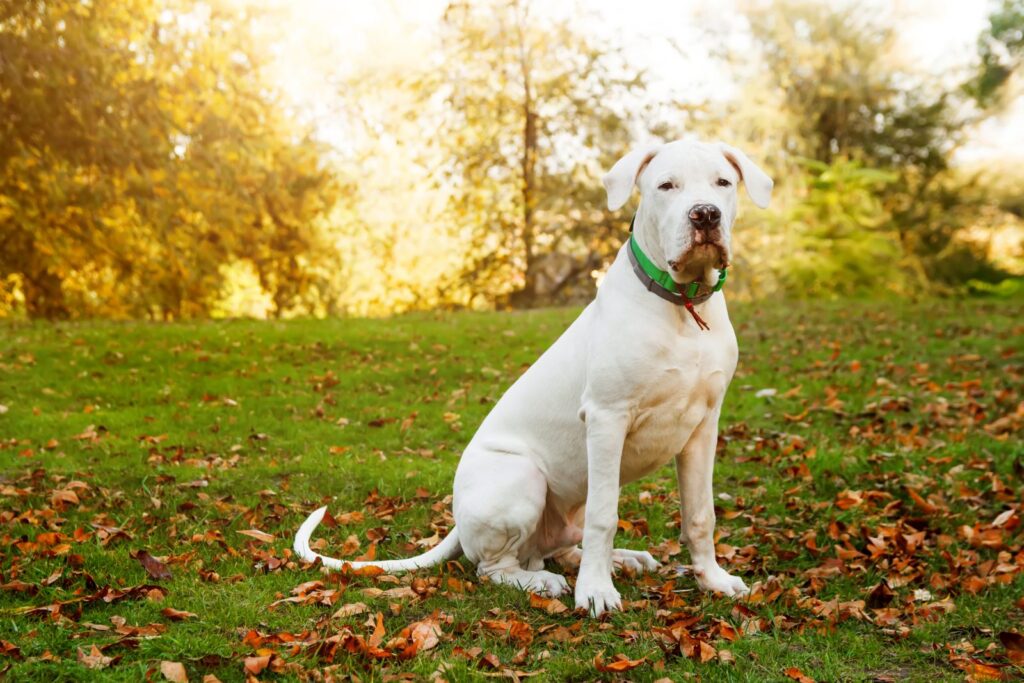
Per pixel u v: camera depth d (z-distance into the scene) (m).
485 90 19.33
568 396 3.71
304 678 2.88
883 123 24.98
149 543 4.32
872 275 19.64
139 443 6.31
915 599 3.69
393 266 21.50
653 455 3.63
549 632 3.28
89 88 12.45
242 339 10.56
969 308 13.30
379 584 3.80
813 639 3.28
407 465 5.77
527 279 19.67
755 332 11.10
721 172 3.34
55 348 9.68
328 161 18.97
